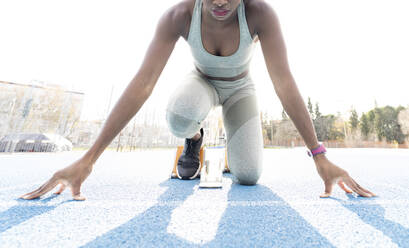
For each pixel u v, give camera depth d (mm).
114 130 765
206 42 919
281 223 551
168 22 840
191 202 763
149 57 814
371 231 499
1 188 983
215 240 451
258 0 813
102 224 543
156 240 451
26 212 625
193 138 1349
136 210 663
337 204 730
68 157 3307
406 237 465
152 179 1320
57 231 495
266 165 2371
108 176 1419
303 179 1350
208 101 1109
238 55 961
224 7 645
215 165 1305
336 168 837
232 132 1178
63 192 879
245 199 810
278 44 797
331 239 455
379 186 1087
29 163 2270
